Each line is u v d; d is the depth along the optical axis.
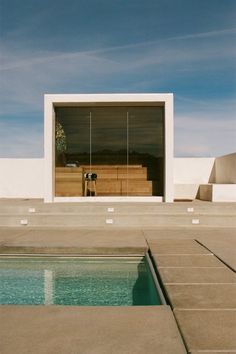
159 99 12.02
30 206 10.52
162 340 2.80
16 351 2.62
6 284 5.47
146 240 7.46
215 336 2.84
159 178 12.73
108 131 12.80
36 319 3.23
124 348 2.67
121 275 5.95
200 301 3.64
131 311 3.44
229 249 6.37
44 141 12.05
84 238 7.75
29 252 6.89
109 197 12.48
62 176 12.73
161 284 4.45
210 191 12.95
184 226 9.54
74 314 3.36
